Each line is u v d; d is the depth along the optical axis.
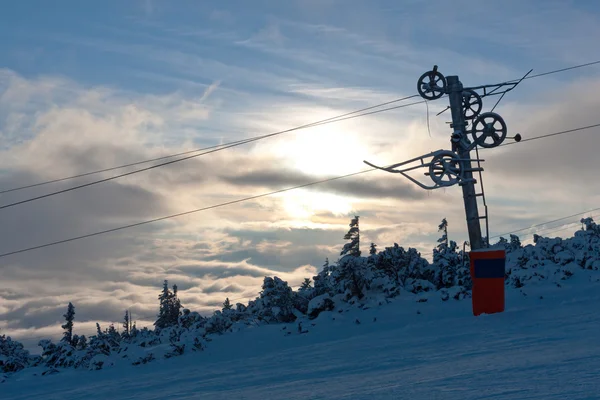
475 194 24.86
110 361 32.19
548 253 37.06
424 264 41.03
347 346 21.33
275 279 38.91
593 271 33.91
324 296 36.75
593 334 12.74
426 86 25.52
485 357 11.05
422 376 9.36
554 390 6.14
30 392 25.11
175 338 37.91
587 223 39.72
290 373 14.94
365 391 8.45
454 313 30.12
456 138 24.92
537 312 20.73
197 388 14.91
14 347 37.72
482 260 23.89
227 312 39.41
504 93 24.88
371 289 37.69
